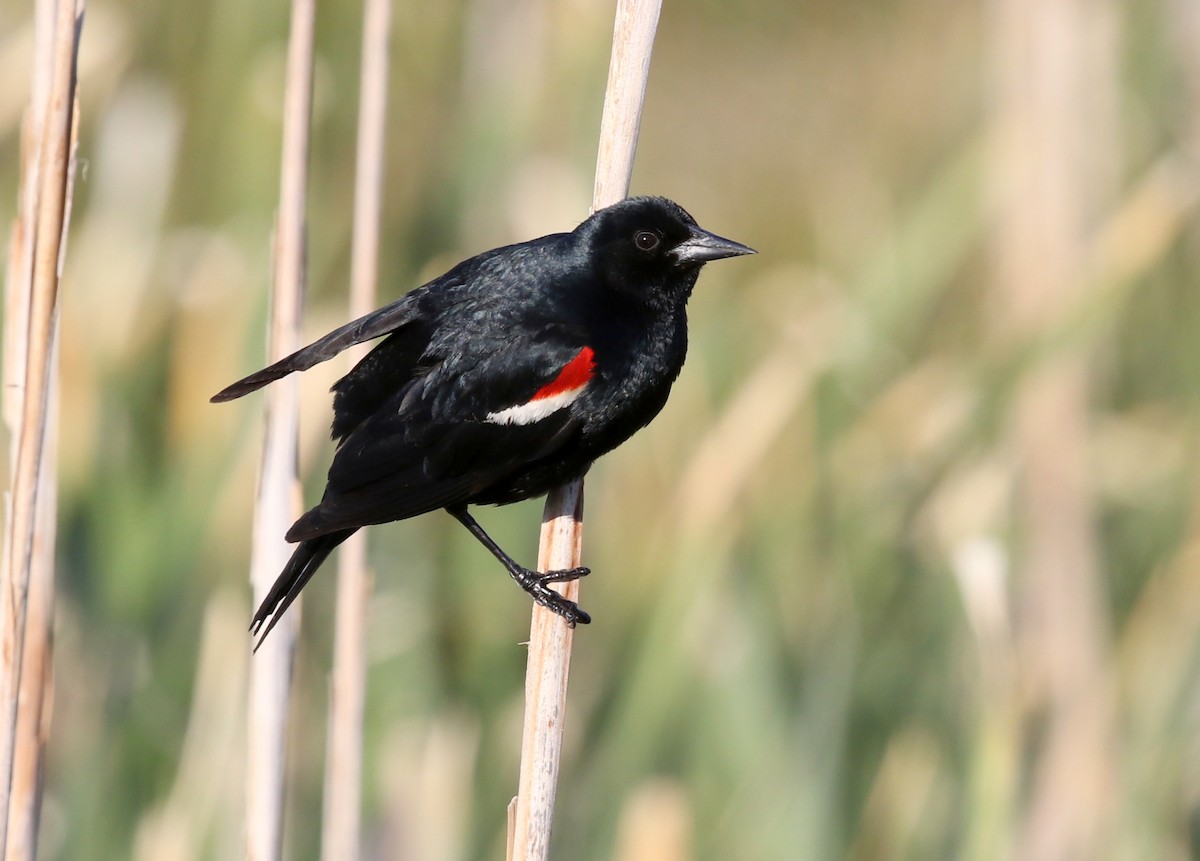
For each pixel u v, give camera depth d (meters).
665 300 8.09
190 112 12.25
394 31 12.97
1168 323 13.46
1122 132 13.53
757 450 10.18
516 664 10.73
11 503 6.34
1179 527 12.24
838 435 11.35
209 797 9.27
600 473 12.41
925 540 11.17
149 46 12.51
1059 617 11.49
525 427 7.71
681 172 18.75
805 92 19.27
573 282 7.85
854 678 9.85
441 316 7.79
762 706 9.81
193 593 10.22
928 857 10.10
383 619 10.40
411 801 9.73
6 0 14.62
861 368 11.57
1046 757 10.74
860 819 10.18
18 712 6.77
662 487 12.16
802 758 9.61
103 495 10.08
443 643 10.67
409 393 7.73
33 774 6.82
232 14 12.21
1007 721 9.17
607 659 10.70
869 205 15.34
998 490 11.43
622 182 7.79
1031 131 12.38
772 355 10.98
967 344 13.90
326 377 11.16
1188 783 10.73
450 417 7.67
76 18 6.19
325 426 11.12
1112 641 11.76
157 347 10.95
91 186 11.49
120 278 11.05
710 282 16.05
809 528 11.18
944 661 10.58
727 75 19.62
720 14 19.92
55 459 6.89
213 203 12.07
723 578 10.06
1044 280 12.30
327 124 12.77
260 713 7.49
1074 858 10.30
